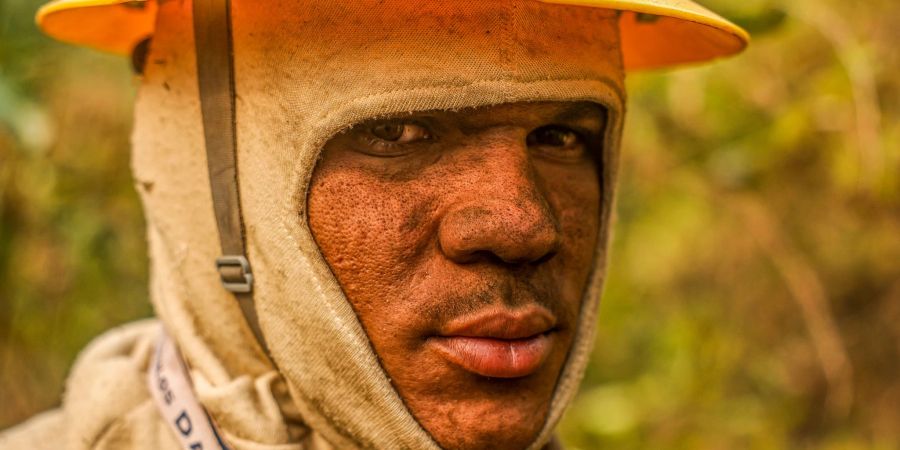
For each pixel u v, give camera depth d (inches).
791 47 40.4
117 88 40.9
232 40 24.0
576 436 49.3
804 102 39.1
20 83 33.8
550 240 22.9
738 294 50.6
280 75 23.4
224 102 24.1
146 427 25.1
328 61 23.0
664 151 42.8
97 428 25.1
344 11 23.0
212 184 24.3
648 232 48.1
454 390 23.2
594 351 51.8
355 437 23.9
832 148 41.9
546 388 24.0
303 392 24.1
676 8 22.6
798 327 50.9
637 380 50.3
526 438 23.6
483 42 22.8
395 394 23.4
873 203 44.3
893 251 47.4
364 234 23.1
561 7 23.4
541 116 23.4
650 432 48.4
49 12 25.0
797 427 52.0
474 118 23.0
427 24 22.8
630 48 28.2
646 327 50.5
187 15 24.5
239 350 24.9
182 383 25.1
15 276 38.7
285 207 23.5
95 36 27.5
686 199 46.2
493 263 23.0
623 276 49.8
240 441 24.2
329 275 23.4
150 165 25.2
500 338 23.1
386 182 23.1
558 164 24.2
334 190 23.2
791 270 44.7
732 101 40.7
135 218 41.9
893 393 50.2
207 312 24.9
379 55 22.8
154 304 26.1
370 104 22.7
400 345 23.2
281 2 23.4
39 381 41.1
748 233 48.2
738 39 25.5
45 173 38.4
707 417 48.4
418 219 23.0
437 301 23.0
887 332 50.1
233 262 24.3
